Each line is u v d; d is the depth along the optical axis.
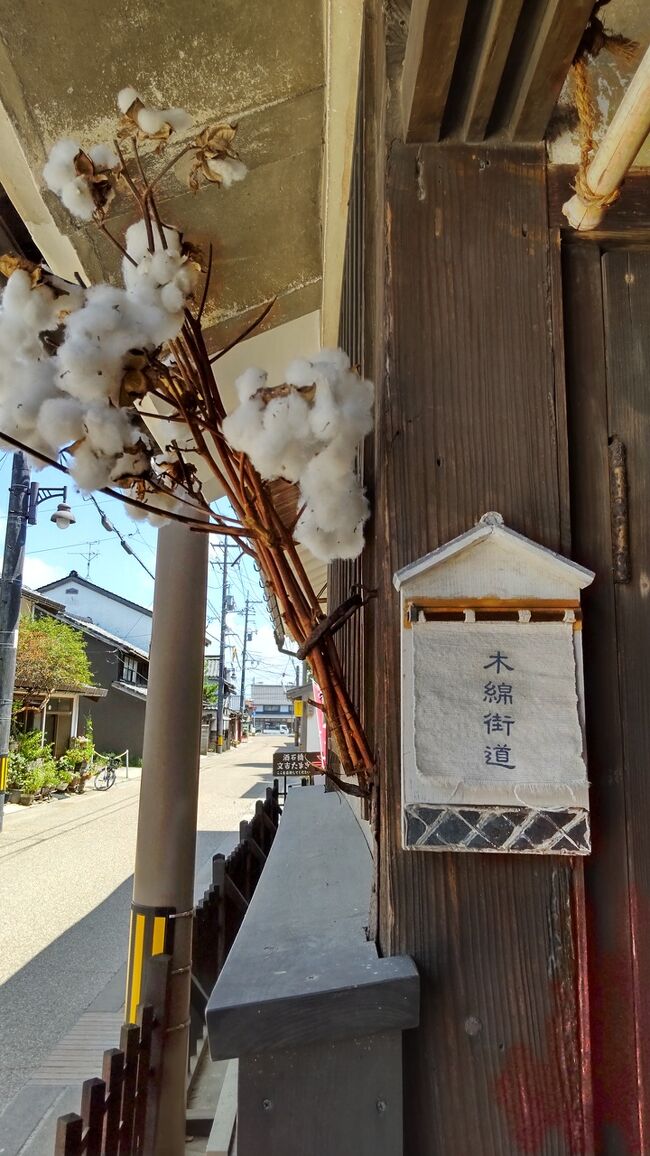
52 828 11.02
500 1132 0.79
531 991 0.83
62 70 1.14
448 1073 0.80
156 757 2.82
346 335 1.72
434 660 0.86
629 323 1.00
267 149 1.42
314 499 0.89
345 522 0.92
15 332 0.81
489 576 0.89
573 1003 0.83
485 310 0.96
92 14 1.07
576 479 0.96
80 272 1.47
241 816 12.66
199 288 1.59
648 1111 0.82
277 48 1.21
